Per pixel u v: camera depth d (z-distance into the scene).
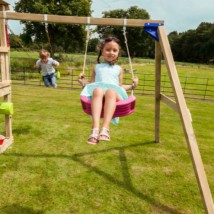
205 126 7.68
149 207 3.26
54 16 3.76
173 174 4.18
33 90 12.69
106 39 3.26
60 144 5.22
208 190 2.80
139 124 7.24
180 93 3.14
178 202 3.40
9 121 4.96
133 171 4.21
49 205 3.17
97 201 3.32
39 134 5.75
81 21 3.70
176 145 5.60
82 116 7.64
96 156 4.73
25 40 38.50
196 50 97.31
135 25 3.58
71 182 3.74
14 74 20.59
